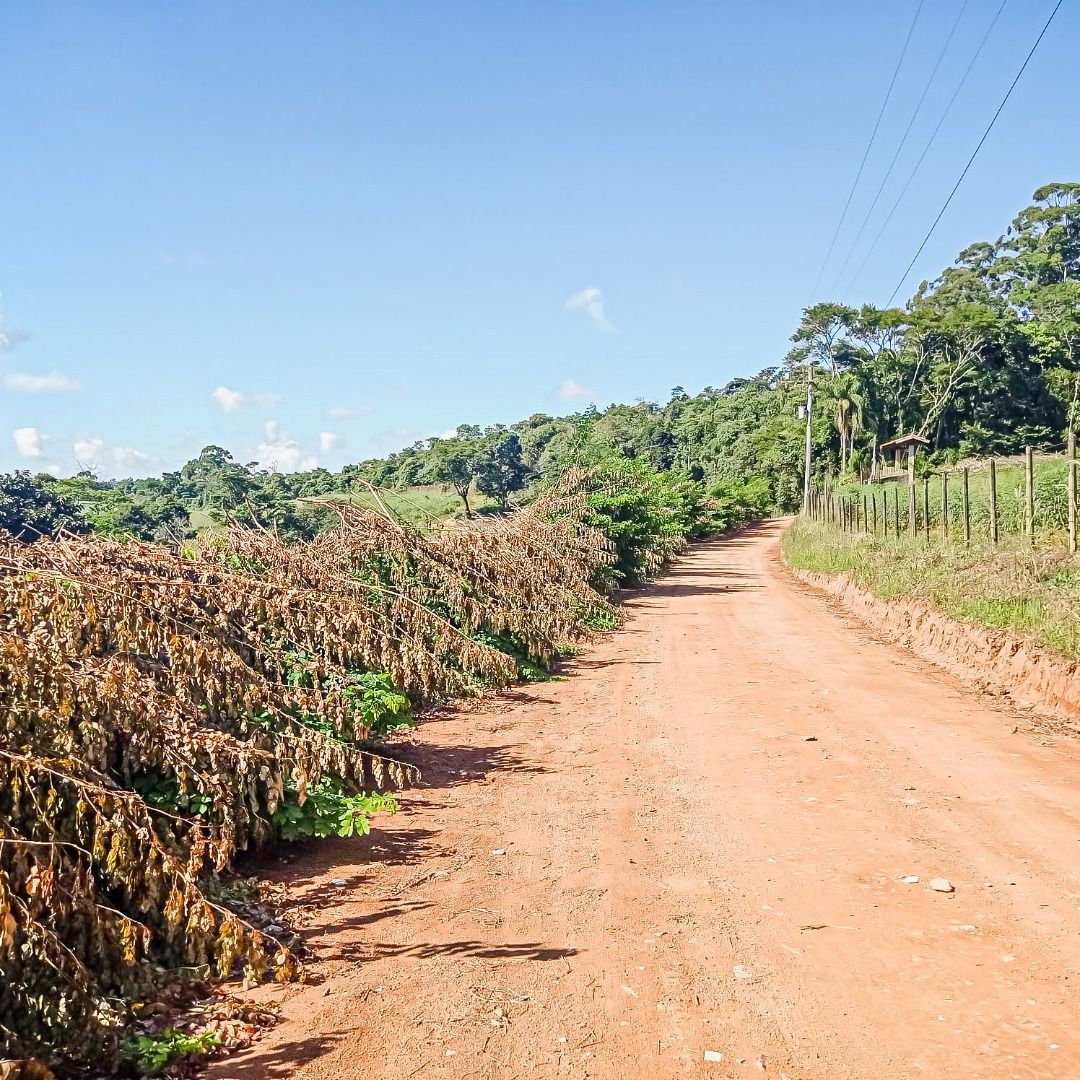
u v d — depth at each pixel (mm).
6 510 16781
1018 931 4797
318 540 11953
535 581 14992
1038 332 72375
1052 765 7789
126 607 5645
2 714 4246
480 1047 3799
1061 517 18531
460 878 5633
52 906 3688
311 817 5988
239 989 4254
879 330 74750
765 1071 3633
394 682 8719
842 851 5969
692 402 109125
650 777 7738
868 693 10891
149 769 5258
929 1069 3627
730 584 26250
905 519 27531
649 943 4750
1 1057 3369
